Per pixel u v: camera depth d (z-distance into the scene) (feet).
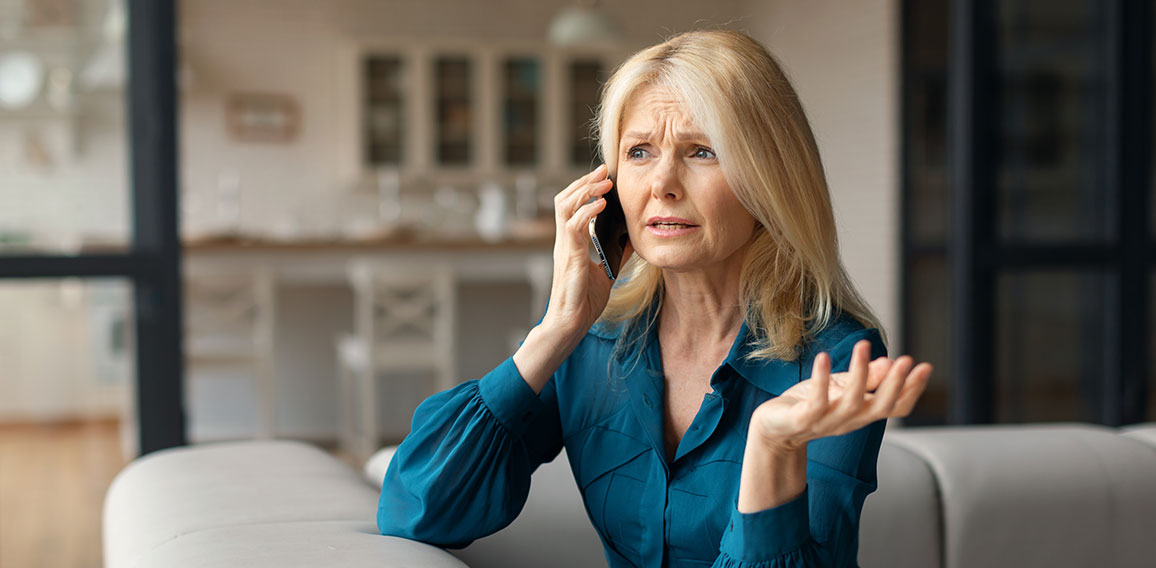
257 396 17.97
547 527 3.59
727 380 2.88
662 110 2.75
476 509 2.95
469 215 21.40
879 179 18.47
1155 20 10.04
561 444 3.28
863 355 2.07
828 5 20.13
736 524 2.47
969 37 9.61
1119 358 10.00
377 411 18.54
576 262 2.94
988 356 9.70
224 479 3.60
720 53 2.75
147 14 7.69
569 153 21.59
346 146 20.34
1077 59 9.96
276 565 2.59
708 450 2.89
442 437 3.02
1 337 10.00
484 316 18.93
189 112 19.80
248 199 20.18
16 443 10.48
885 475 3.76
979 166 9.64
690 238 2.78
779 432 2.30
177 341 7.75
